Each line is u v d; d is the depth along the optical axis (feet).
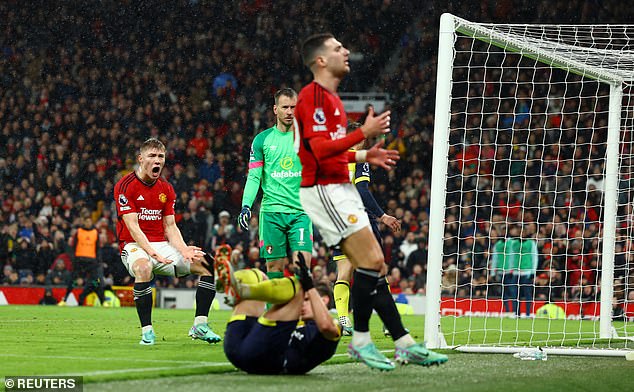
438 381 27.22
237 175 125.80
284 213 43.75
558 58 49.16
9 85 144.46
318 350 27.78
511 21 134.72
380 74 138.62
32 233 112.57
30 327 55.93
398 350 29.53
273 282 26.99
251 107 138.31
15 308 88.84
